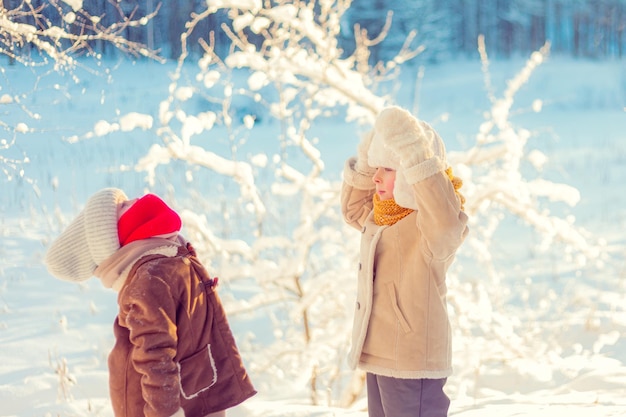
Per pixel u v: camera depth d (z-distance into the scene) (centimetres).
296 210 880
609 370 463
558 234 512
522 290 709
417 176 243
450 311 487
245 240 784
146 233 249
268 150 1579
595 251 515
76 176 1077
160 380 231
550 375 462
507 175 502
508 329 478
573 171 1512
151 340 233
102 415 409
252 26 502
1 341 528
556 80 4222
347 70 525
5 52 412
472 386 495
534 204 523
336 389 528
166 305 238
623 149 1875
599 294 684
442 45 4609
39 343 530
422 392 267
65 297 625
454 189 259
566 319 619
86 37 433
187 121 470
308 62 507
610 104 3556
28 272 675
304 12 506
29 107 448
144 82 1018
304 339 543
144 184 1040
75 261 250
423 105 3319
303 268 509
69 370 486
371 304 271
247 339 569
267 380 533
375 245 271
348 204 307
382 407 287
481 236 642
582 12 5838
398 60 588
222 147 1572
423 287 262
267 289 523
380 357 269
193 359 253
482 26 5784
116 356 249
